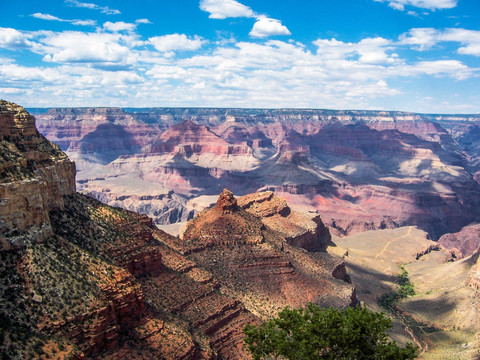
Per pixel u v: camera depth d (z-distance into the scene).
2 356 49.09
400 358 49.19
